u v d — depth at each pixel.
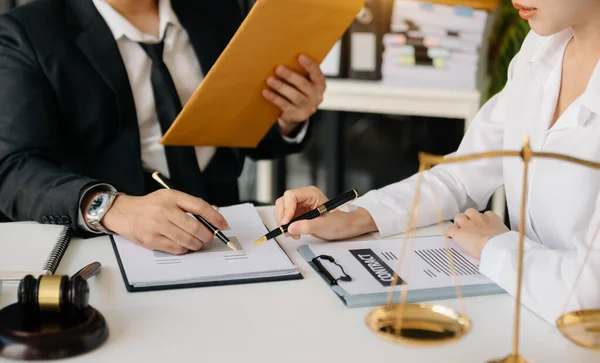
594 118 1.11
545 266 0.98
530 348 0.85
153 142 1.70
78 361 0.79
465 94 2.54
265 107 1.60
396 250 1.15
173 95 1.66
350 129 2.87
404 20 2.55
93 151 1.61
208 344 0.84
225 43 1.78
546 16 1.07
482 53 2.57
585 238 1.03
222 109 1.50
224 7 1.81
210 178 1.81
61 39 1.56
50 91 1.54
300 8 1.32
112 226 1.17
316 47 1.49
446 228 1.30
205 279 1.02
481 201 1.42
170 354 0.81
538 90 1.25
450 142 2.83
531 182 1.19
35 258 1.09
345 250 1.15
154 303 0.95
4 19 1.56
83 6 1.61
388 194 1.33
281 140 1.80
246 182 3.02
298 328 0.89
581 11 1.08
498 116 1.42
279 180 2.98
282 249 1.15
